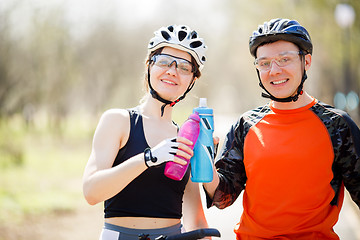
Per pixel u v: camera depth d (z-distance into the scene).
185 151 2.52
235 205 8.80
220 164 3.11
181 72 2.87
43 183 11.61
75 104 31.03
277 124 2.98
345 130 2.90
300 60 2.95
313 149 2.87
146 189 2.73
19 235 7.04
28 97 22.52
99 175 2.55
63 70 23.03
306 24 21.58
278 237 2.90
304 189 2.86
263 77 2.98
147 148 2.52
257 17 24.45
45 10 20.70
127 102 29.20
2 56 19.73
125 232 2.72
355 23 19.34
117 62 26.11
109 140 2.72
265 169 2.92
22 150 14.96
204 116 2.68
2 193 9.73
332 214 2.90
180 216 2.88
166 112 2.97
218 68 49.12
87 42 25.02
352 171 2.90
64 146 20.09
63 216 8.48
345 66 23.86
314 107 2.99
